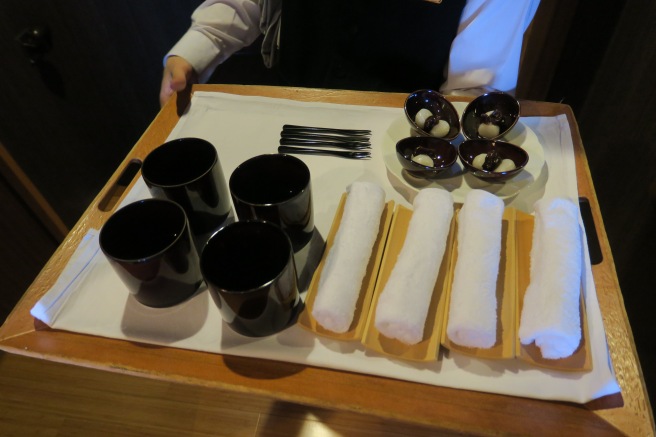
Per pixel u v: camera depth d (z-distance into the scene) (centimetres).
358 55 105
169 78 99
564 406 46
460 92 99
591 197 67
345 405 48
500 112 75
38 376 104
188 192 57
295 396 49
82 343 55
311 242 63
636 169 94
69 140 123
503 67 95
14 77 105
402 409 47
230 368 52
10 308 119
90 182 133
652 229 88
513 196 66
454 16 92
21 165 109
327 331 52
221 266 52
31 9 106
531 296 52
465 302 50
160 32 151
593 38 116
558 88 136
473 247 54
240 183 59
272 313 50
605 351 49
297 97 87
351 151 75
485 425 45
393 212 64
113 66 135
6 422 98
